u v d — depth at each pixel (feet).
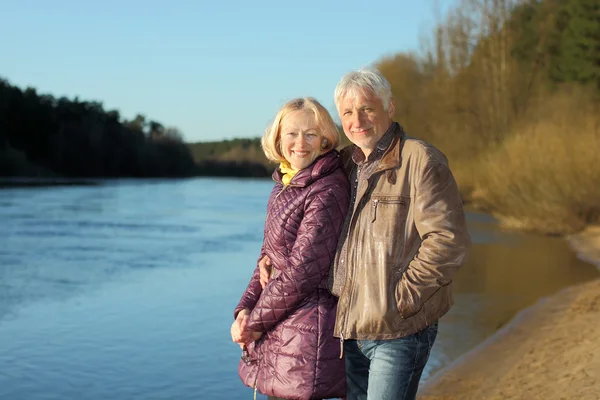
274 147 9.70
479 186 88.69
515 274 37.68
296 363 8.86
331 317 9.05
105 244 57.88
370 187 8.88
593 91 125.90
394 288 8.54
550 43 144.77
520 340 22.06
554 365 18.39
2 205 104.68
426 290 8.29
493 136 112.57
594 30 134.82
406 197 8.63
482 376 18.17
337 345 9.02
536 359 19.30
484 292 32.01
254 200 135.03
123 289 35.99
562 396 15.49
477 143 116.06
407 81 134.21
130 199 131.75
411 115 132.46
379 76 9.04
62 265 45.06
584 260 43.52
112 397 18.66
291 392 8.85
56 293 34.68
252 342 9.48
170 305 31.55
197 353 23.00
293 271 8.85
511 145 73.00
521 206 64.49
